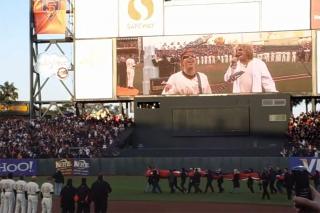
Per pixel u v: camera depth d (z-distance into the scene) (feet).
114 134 177.27
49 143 168.86
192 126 176.86
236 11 182.29
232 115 174.91
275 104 173.17
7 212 67.31
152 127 179.22
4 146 165.89
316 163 136.46
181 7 185.78
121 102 195.62
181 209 84.12
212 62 183.11
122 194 107.34
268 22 180.24
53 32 197.67
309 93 176.96
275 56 179.32
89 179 140.05
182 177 109.91
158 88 185.57
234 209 83.76
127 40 188.14
